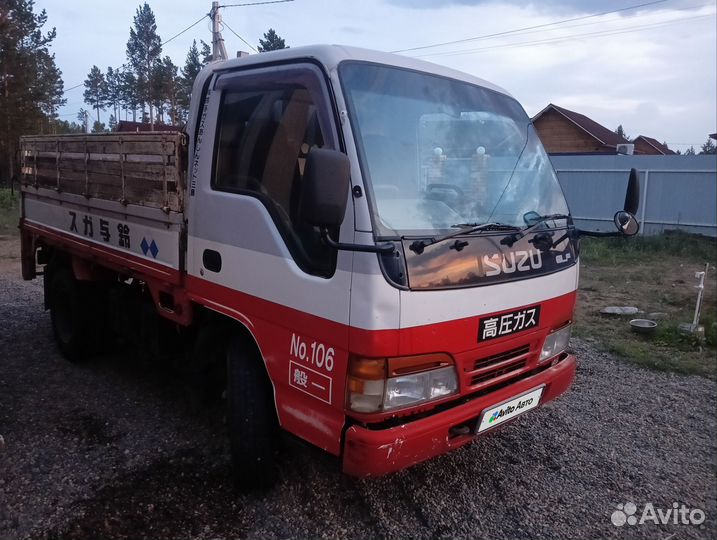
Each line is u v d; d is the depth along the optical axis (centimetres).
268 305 301
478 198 322
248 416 321
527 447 414
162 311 396
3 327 654
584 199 1817
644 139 3747
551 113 3086
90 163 458
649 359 605
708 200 1619
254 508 330
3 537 297
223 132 337
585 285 1014
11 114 2823
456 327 276
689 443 431
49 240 545
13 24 2838
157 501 332
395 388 261
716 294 946
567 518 336
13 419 428
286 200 294
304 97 293
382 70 304
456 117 330
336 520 322
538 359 336
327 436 275
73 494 336
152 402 463
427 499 346
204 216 341
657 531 327
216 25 1612
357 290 254
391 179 277
